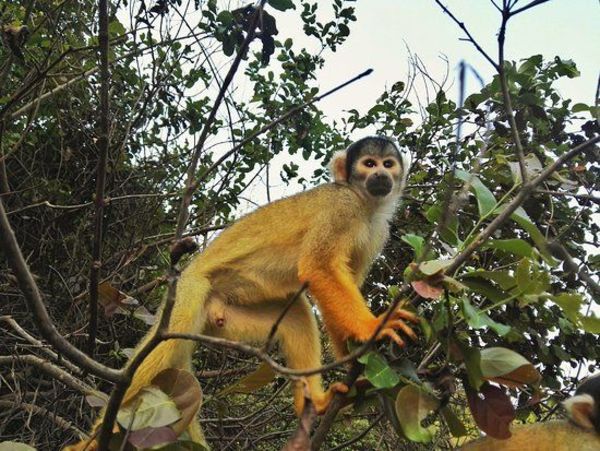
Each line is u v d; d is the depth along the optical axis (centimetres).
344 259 78
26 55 92
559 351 89
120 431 59
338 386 66
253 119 107
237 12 69
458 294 63
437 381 61
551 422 78
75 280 103
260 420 108
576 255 89
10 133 101
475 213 90
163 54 103
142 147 113
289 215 82
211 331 81
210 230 100
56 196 107
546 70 96
